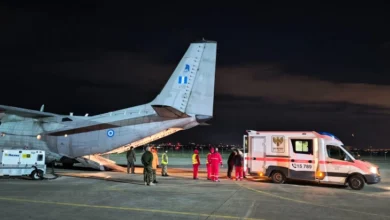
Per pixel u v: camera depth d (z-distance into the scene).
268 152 17.53
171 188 14.36
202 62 20.56
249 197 12.41
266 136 17.69
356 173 15.54
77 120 21.83
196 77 20.47
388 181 19.50
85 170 22.80
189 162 35.88
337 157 16.12
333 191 14.67
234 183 16.80
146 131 20.52
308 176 16.52
